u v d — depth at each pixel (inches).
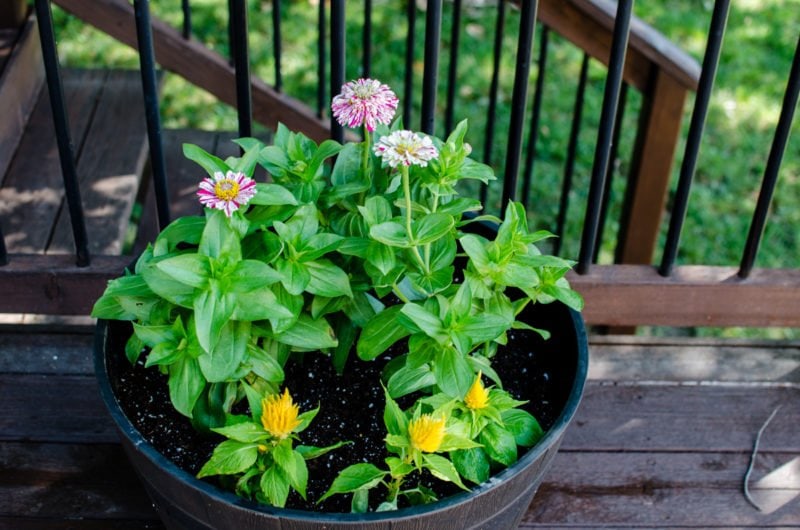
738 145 153.2
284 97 109.2
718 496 73.2
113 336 61.0
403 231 53.7
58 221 97.0
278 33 104.3
